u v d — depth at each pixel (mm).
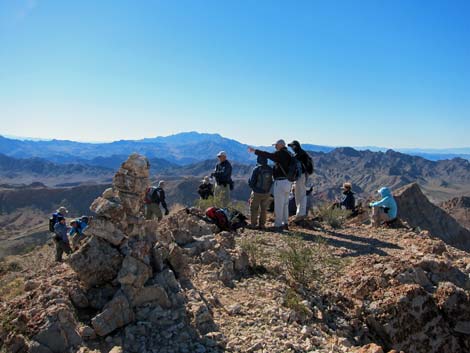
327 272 5488
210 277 4688
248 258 5379
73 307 3436
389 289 4816
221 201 8617
